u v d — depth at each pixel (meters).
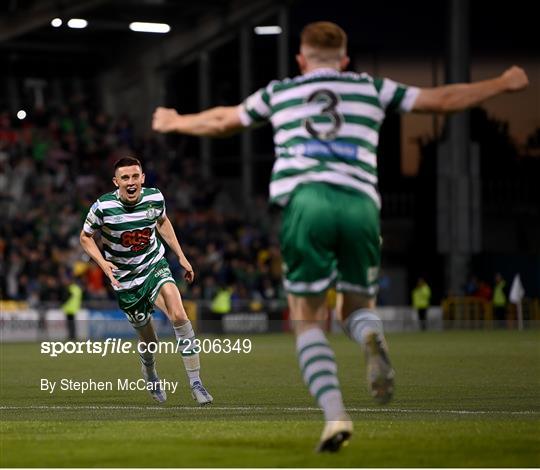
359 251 17.88
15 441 21.00
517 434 21.44
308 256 17.69
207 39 126.75
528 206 130.62
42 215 104.12
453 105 17.59
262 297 103.44
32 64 139.12
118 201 30.28
